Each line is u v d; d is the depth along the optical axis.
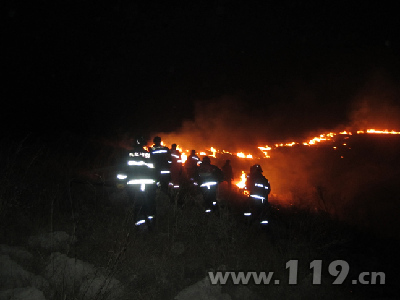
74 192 8.28
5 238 5.62
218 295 5.05
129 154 7.54
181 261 5.98
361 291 6.65
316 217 8.86
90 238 6.10
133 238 6.07
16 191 6.93
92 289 4.50
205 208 9.14
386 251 9.39
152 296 4.84
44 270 4.82
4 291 4.10
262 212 9.73
